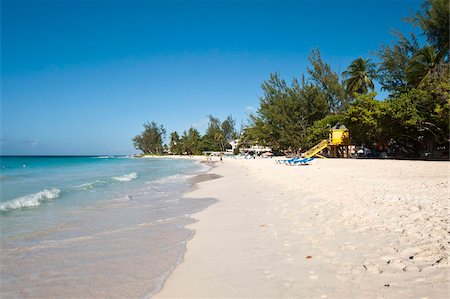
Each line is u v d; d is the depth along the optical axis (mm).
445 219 6531
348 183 14133
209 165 52875
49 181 24938
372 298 3746
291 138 56656
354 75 51281
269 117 59625
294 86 58969
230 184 19656
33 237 8133
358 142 44844
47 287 5035
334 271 4672
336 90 57781
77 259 6352
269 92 61875
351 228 6742
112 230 8828
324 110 57719
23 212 11656
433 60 32812
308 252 5633
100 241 7660
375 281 4180
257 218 8992
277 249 6000
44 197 15266
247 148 102438
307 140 54344
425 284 3900
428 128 30688
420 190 10648
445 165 22750
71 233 8523
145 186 20812
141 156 157625
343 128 43500
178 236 7898
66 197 15531
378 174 18188
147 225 9375
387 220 6941
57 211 11820
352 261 4961
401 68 40438
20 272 5699
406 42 40594
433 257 4656
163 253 6539
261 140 64750
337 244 5855
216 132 121812
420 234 5754
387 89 42906
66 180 25938
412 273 4246
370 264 4727
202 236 7699
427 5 35750
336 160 36312
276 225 7906
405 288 3875
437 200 8602
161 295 4559
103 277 5375
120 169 44969
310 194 11883
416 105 29344
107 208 12438
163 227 9023
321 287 4207
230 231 7859
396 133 34844
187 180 25266
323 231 6824
